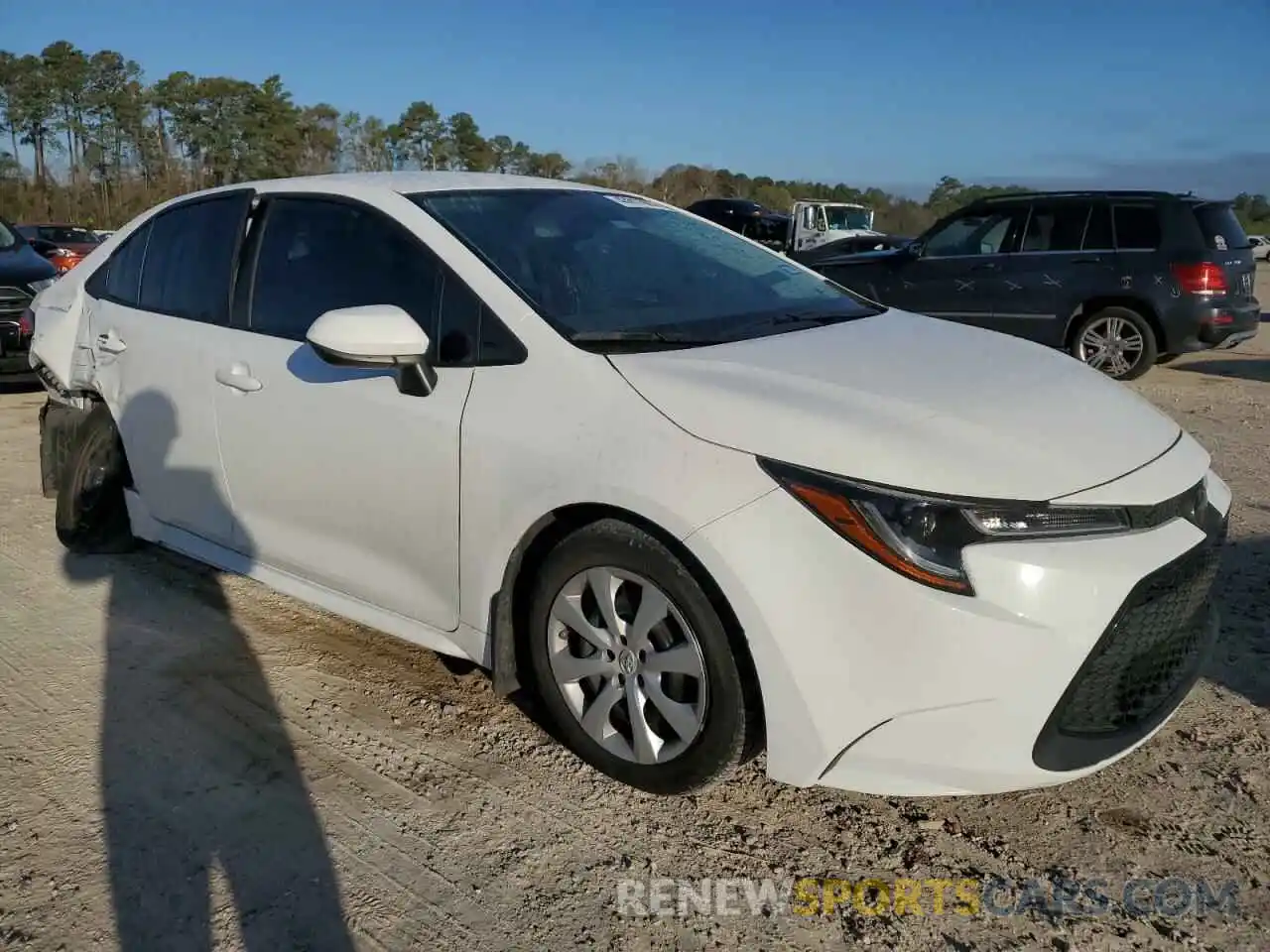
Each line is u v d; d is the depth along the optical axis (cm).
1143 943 229
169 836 266
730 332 310
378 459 313
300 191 365
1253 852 257
